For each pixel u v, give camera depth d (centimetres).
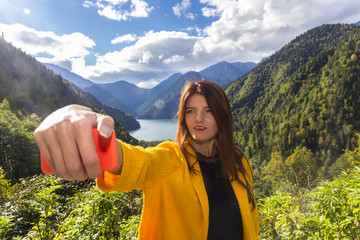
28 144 3397
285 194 236
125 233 211
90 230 196
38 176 293
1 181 389
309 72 12088
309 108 9156
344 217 185
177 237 88
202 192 92
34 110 8956
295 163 3888
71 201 251
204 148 111
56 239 197
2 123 3222
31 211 253
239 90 18750
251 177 124
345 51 10475
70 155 37
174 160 89
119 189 64
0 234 232
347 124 7788
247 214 106
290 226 218
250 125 11269
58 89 11562
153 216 88
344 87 8750
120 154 61
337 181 194
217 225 101
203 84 102
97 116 43
